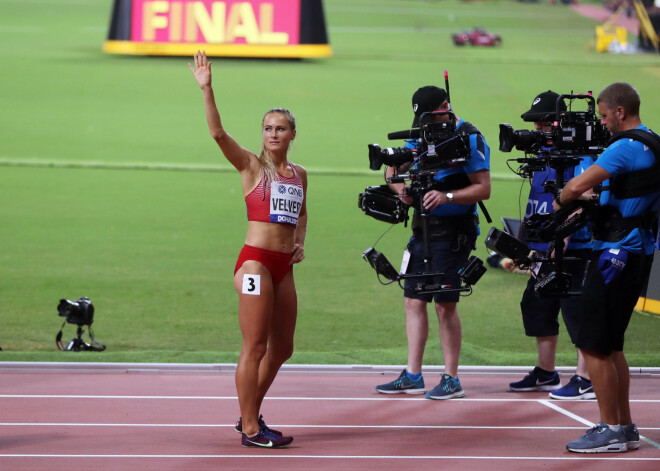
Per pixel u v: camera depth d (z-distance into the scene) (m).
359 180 58.50
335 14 180.00
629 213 14.68
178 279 34.47
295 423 16.80
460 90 97.88
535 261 16.86
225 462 14.12
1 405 17.59
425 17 184.75
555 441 15.60
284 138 15.31
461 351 23.23
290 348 15.75
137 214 47.22
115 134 72.44
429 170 17.86
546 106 18.80
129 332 27.12
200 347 25.50
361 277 34.81
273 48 109.50
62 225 44.22
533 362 22.42
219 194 53.09
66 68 101.25
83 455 14.42
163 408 17.59
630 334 26.34
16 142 67.94
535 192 19.56
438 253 18.75
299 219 16.11
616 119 14.88
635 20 187.75
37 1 177.88
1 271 35.09
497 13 199.00
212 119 14.92
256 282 14.99
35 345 25.42
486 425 16.69
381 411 17.70
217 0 109.00
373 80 101.38
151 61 107.62
